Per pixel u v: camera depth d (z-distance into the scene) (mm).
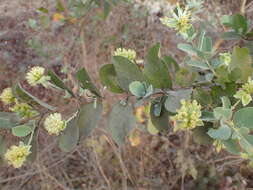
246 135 179
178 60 577
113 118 195
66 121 209
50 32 596
